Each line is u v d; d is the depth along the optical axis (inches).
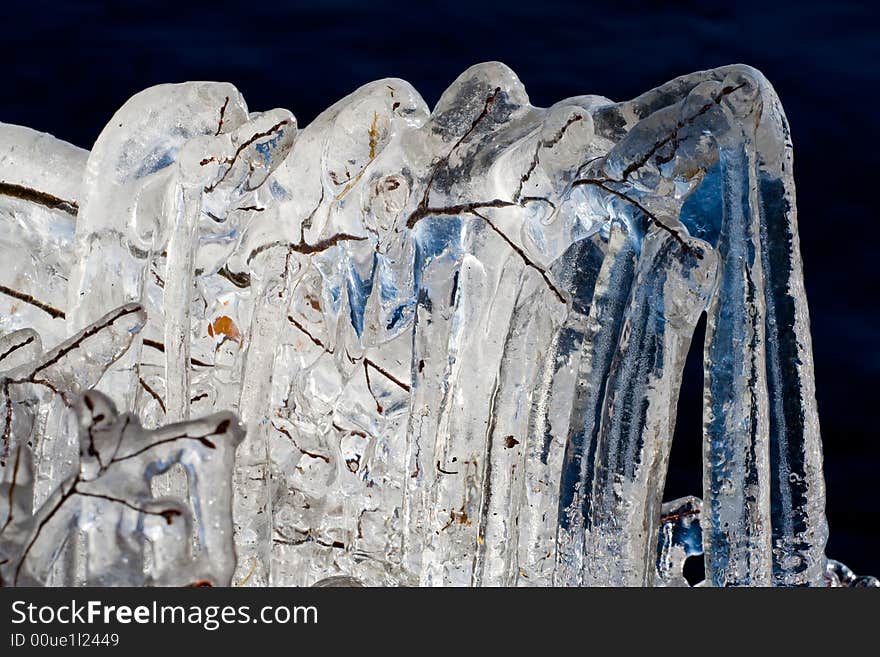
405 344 96.5
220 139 94.3
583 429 93.5
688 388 164.4
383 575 95.7
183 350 95.0
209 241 96.6
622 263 93.6
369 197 95.0
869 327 182.5
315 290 97.3
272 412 97.0
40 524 84.4
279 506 96.2
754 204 92.0
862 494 153.4
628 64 248.1
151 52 238.4
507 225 93.5
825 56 251.0
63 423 91.8
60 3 249.3
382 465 96.3
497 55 246.4
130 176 95.4
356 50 243.8
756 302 92.0
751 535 91.7
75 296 95.8
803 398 92.0
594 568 92.5
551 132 92.5
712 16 263.3
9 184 98.1
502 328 93.9
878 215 205.9
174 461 84.7
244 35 245.4
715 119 91.9
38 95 225.1
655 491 92.8
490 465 93.8
